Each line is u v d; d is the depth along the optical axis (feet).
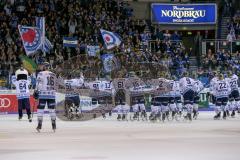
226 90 101.81
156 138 65.05
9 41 137.08
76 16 151.23
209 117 108.17
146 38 152.87
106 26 152.35
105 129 78.74
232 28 162.71
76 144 58.90
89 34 149.07
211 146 56.18
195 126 83.97
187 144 58.18
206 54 151.64
